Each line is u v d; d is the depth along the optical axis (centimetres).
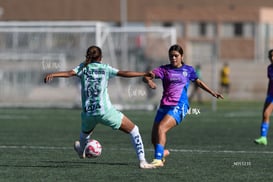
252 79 11594
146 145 4541
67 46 8681
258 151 4175
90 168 3397
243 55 16712
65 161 3678
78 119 6769
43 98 9044
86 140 3375
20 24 8656
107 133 5391
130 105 8606
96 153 3369
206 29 16950
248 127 5959
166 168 3391
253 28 16688
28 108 8488
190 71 3372
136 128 3350
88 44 8625
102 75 3259
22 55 8844
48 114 7462
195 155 3959
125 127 3334
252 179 3084
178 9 17025
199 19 16925
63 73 3266
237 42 16750
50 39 8719
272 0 17162
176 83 3347
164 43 8975
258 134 5316
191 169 3366
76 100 8750
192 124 6259
